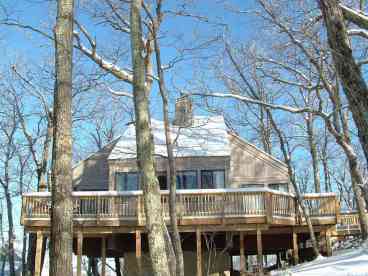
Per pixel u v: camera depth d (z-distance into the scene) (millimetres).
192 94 19203
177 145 24766
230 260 25484
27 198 20078
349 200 44781
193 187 24266
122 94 17453
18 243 45656
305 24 17453
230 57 23672
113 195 20312
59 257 8688
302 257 24047
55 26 10070
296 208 21266
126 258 22969
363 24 11688
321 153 35594
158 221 10016
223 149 24812
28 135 28469
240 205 20266
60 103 9508
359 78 8820
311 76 21250
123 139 26188
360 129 8648
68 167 9195
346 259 16234
